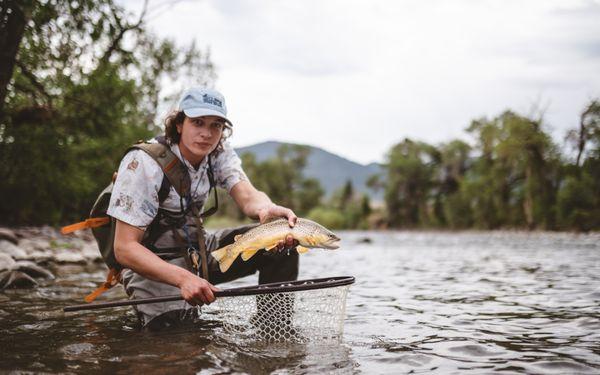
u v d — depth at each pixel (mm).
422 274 7871
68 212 19406
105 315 3877
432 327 3539
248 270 3764
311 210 104250
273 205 3469
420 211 86500
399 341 3090
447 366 2537
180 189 3338
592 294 5102
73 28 10469
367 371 2443
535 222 55250
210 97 3236
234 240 3338
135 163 3180
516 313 4098
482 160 64000
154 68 19500
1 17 9648
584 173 49719
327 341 3057
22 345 2943
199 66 23750
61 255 8336
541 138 53375
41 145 13797
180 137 3332
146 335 3188
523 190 59031
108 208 3160
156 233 3410
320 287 2959
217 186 3893
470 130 64562
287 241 3141
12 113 12734
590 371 2432
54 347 2895
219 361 2598
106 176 18391
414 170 85688
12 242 8914
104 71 13367
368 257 12961
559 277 6984
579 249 16672
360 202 99438
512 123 54875
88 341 3035
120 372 2416
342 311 3098
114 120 14805
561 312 4098
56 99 13266
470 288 5871
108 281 3377
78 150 15992
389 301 4855
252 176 105562
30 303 4418
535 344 2998
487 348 2891
